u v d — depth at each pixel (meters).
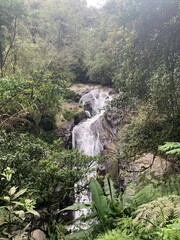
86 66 20.55
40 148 5.14
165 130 5.36
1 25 10.95
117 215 3.04
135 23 4.89
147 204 2.33
